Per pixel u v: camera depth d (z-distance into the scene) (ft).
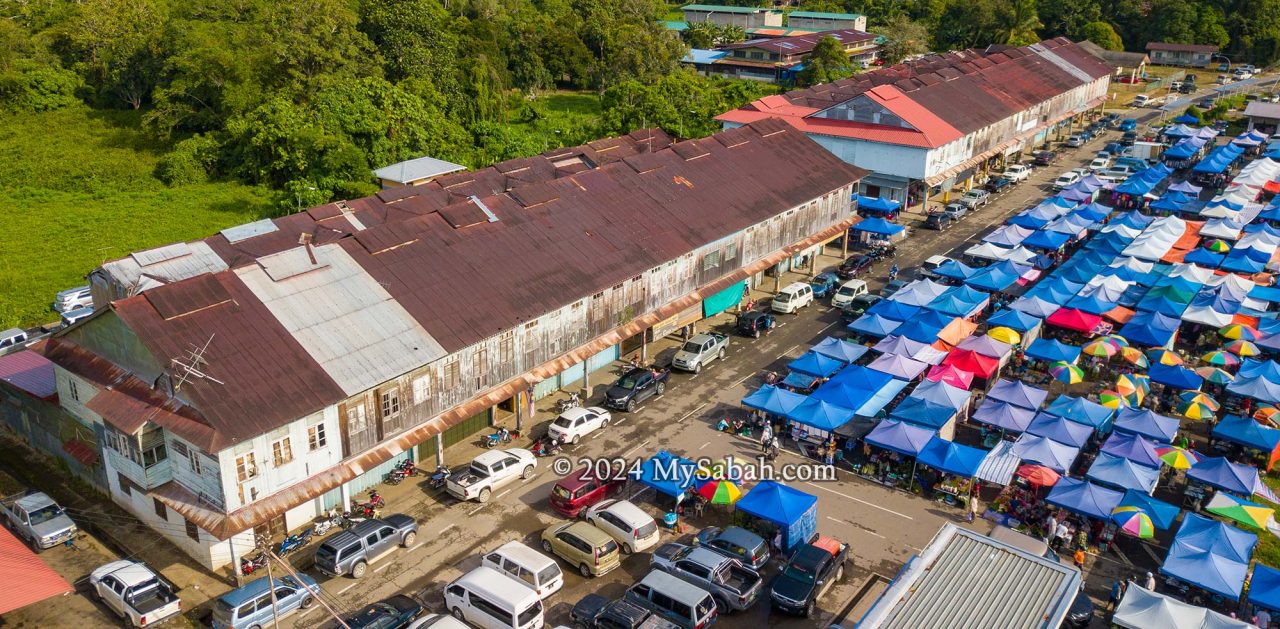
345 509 147.54
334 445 137.59
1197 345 209.56
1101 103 456.45
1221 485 146.30
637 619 117.80
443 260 170.50
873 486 159.63
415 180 280.51
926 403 169.58
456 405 155.74
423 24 412.57
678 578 126.31
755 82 510.58
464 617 125.08
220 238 176.96
